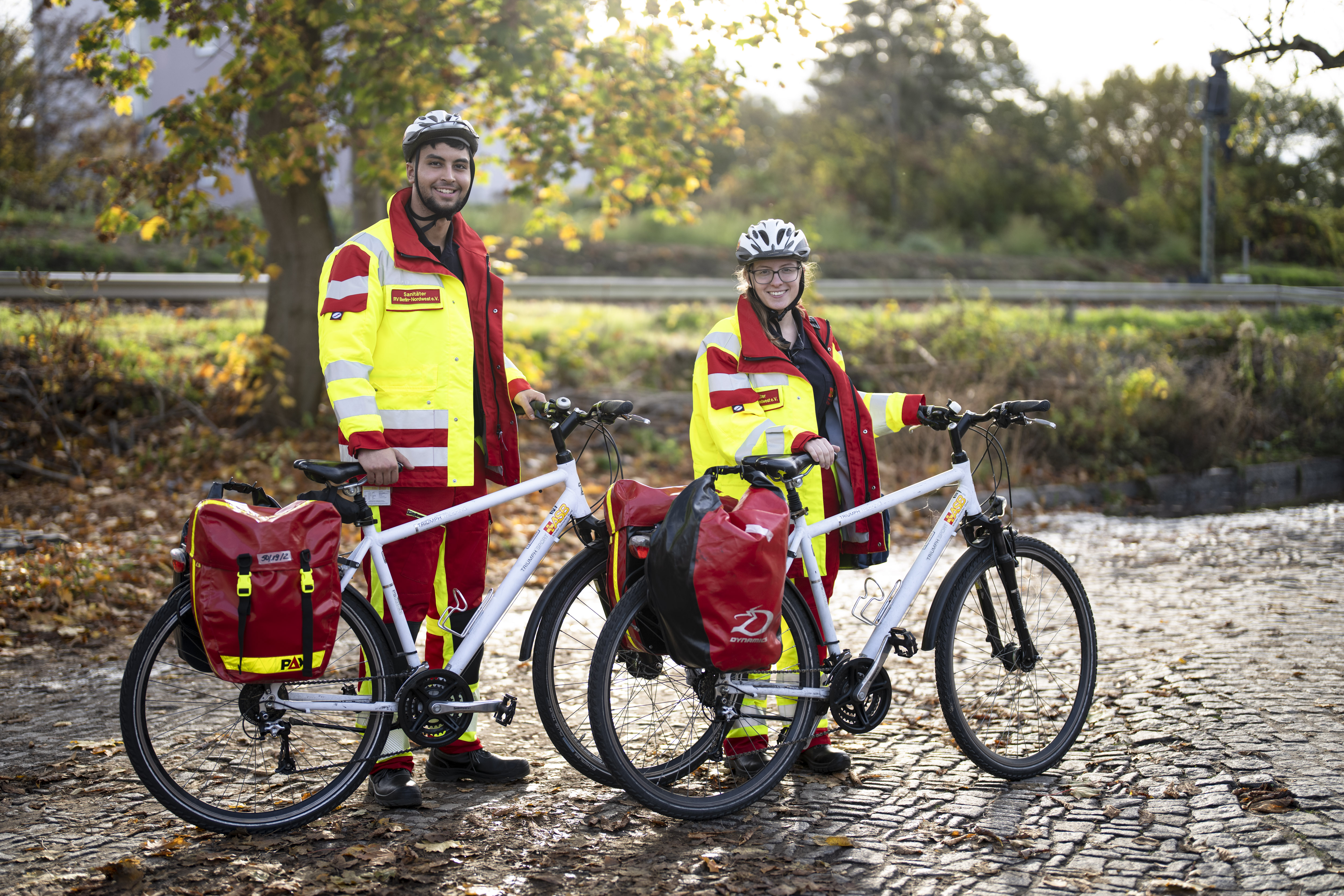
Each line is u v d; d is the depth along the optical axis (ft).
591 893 8.78
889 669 15.25
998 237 88.48
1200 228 88.94
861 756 11.97
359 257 10.55
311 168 29.12
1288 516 29.84
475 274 11.10
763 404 11.04
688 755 10.95
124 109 27.63
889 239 84.89
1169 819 9.93
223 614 9.09
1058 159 112.16
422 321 10.68
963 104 118.42
